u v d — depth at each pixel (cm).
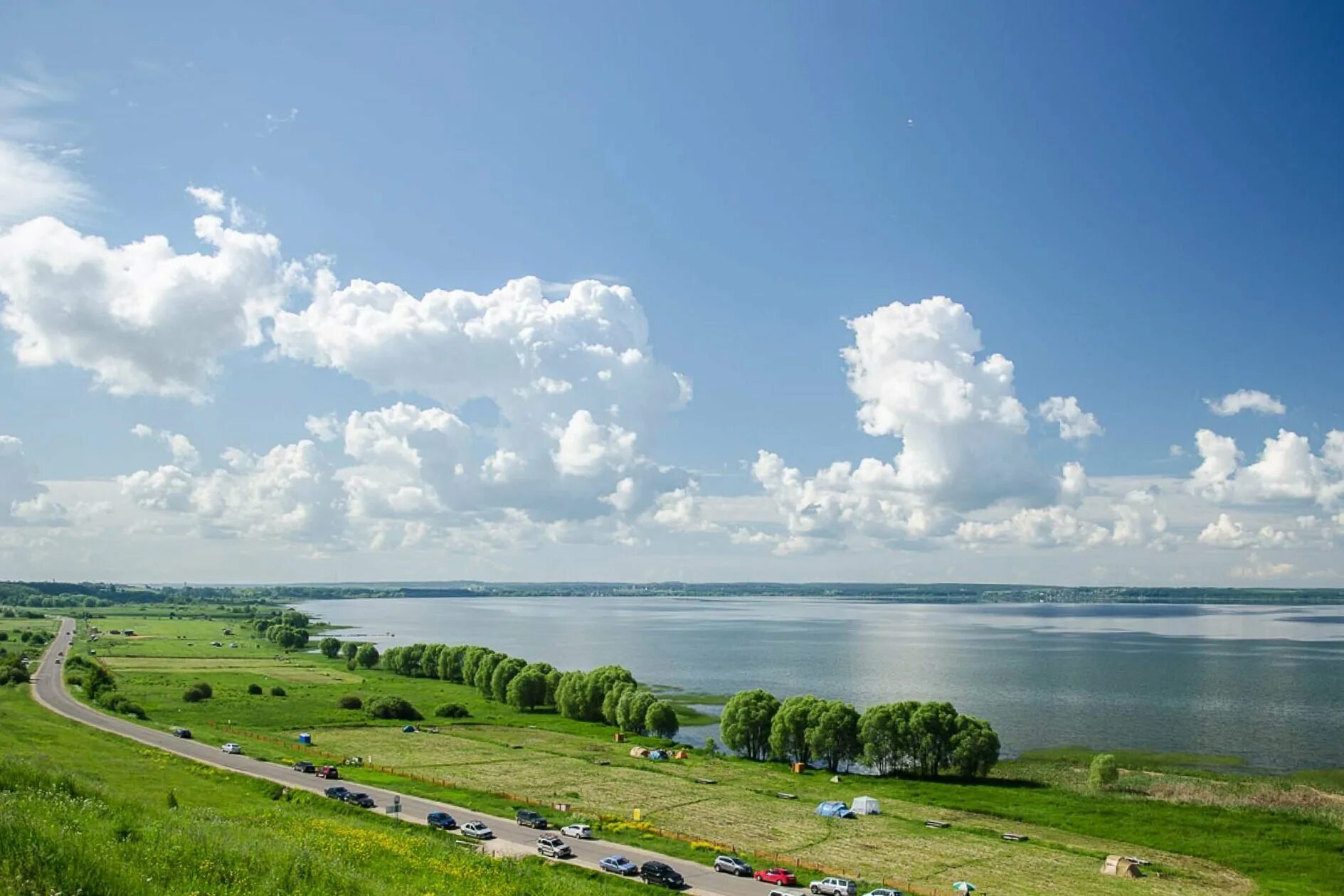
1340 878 8644
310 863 4153
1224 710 19800
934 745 13288
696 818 10244
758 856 8444
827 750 13888
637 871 7425
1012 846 9450
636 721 16525
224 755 11844
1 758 6231
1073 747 15875
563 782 12056
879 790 12312
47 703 16112
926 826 10238
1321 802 11669
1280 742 16225
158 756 10888
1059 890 7938
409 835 7462
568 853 7819
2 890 3023
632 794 11412
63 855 3391
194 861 3859
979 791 12350
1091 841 9906
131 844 3966
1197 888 8206
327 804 8856
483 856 5962
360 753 13612
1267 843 9794
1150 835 10119
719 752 15825
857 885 7688
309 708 18350
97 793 5459
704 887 7225
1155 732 17175
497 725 17488
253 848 4209
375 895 3988
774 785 12456
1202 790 12331
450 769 12581
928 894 7612
